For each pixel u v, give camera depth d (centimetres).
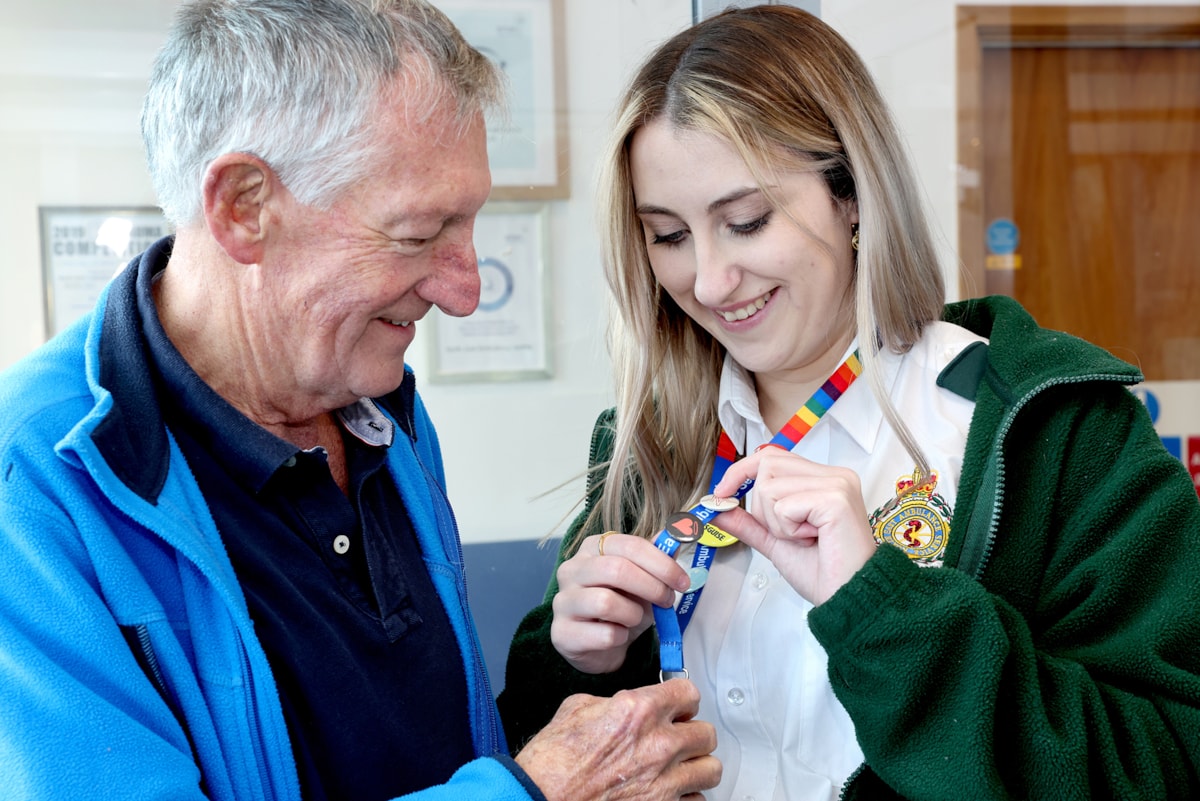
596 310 207
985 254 269
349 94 86
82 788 74
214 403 92
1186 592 89
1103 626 92
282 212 89
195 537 86
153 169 93
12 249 205
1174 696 87
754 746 109
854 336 114
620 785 91
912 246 109
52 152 203
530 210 204
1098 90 264
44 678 75
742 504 114
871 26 244
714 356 125
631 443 125
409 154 88
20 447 81
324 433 107
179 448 91
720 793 110
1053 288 272
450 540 115
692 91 102
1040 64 262
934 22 247
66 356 92
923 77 248
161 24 203
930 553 101
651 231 112
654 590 104
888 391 109
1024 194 267
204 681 86
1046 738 83
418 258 93
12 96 201
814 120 103
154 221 208
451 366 207
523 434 209
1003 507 99
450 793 85
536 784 87
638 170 108
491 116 100
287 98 86
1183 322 276
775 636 107
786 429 110
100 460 82
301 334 92
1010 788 86
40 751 74
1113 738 84
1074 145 267
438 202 90
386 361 98
